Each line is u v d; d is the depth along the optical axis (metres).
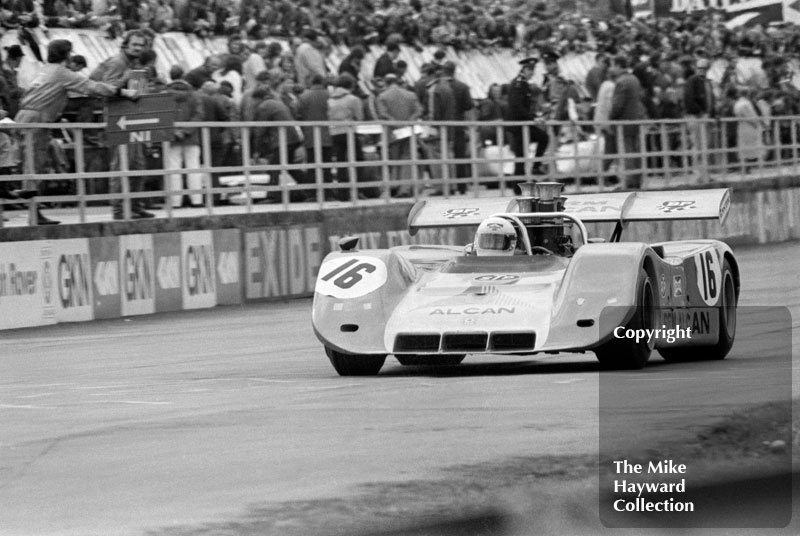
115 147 53.50
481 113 78.19
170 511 16.81
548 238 33.03
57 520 16.62
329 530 15.56
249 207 58.78
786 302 46.44
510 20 100.19
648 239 76.06
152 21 72.62
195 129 57.03
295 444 21.22
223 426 23.47
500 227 31.89
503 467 18.33
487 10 100.31
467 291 30.20
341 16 83.69
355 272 30.81
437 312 29.36
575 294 28.83
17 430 24.14
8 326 47.97
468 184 72.00
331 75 68.56
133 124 52.69
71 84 51.66
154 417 25.06
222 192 57.09
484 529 15.66
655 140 84.50
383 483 17.72
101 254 51.28
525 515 16.19
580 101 83.12
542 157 74.00
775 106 98.06
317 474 18.67
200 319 50.34
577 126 78.44
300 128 61.88
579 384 26.94
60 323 49.69
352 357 30.73
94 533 15.91
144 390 29.86
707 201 33.78
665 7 111.00
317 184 61.25
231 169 57.47
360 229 62.75
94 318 50.84
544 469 18.08
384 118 67.44
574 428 21.27
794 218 90.56
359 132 65.38
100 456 20.95
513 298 29.53
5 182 49.75
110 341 43.19
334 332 29.89
